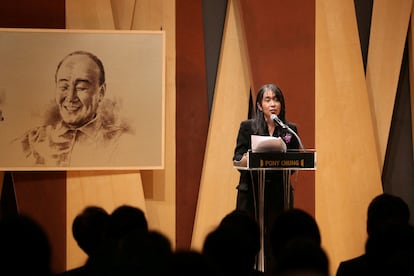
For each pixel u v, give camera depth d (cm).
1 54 1030
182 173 1100
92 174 1060
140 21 1093
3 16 1046
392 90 1106
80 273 515
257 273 500
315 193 1091
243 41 1104
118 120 1049
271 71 1089
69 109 1041
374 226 568
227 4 1109
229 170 1100
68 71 1039
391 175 1130
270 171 830
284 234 522
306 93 1090
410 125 1124
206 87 1108
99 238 579
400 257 405
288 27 1091
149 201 1094
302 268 387
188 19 1097
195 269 374
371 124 1094
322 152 1090
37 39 1035
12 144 1034
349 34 1096
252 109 1110
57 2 1054
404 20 1099
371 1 1115
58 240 1053
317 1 1093
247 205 849
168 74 1088
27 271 416
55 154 1041
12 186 1086
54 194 1056
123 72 1048
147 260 413
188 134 1101
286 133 849
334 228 1090
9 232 418
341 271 522
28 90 1035
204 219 1094
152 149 1056
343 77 1095
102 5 1060
